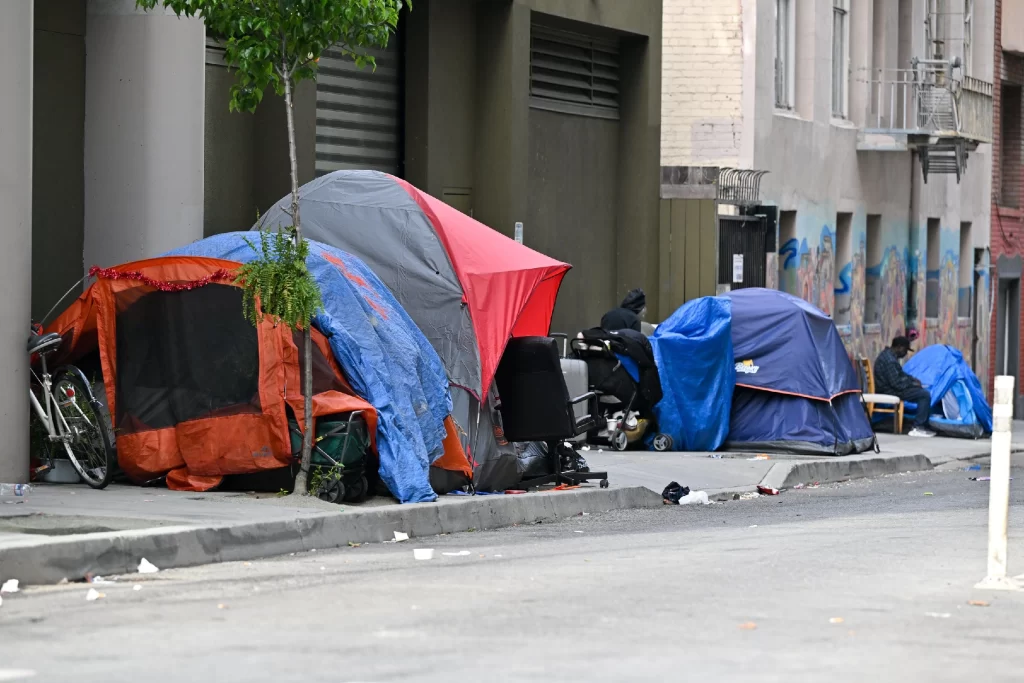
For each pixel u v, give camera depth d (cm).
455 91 2958
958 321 5338
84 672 979
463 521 1795
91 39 2161
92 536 1387
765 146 3878
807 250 4172
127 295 1839
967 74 5262
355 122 2777
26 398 1838
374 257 2048
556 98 3303
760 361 2861
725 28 3766
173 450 1814
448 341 1989
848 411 2947
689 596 1282
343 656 1030
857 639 1118
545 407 2016
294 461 1770
